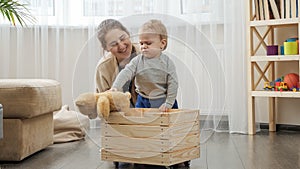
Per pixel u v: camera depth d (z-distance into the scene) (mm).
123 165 1899
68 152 2221
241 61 2928
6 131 1972
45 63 3225
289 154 2086
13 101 1964
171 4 3090
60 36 3301
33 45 3264
